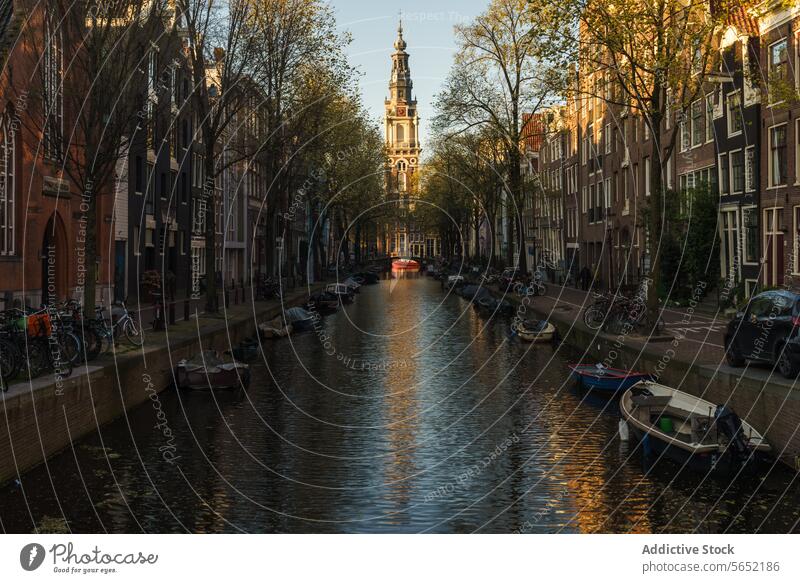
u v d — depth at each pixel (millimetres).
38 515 11891
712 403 16594
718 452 13500
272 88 36625
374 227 91875
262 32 34062
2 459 12414
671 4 23047
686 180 38438
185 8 27156
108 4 19328
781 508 12258
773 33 29172
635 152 45625
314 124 42344
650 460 14984
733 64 31922
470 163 59281
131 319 21250
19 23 22031
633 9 23078
